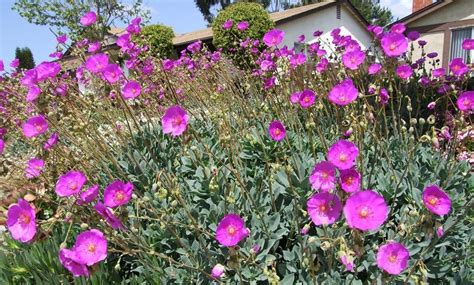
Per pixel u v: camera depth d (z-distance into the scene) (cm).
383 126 333
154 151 290
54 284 181
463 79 353
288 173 185
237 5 1159
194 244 197
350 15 1636
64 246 157
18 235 155
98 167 271
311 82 332
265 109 313
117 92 265
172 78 395
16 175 319
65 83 291
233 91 379
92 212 181
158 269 190
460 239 199
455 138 238
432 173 234
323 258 179
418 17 1274
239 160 255
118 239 180
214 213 207
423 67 446
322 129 301
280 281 171
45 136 260
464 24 1185
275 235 192
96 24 537
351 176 145
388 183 214
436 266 179
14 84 415
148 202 199
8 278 197
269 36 316
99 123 332
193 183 245
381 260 129
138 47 373
